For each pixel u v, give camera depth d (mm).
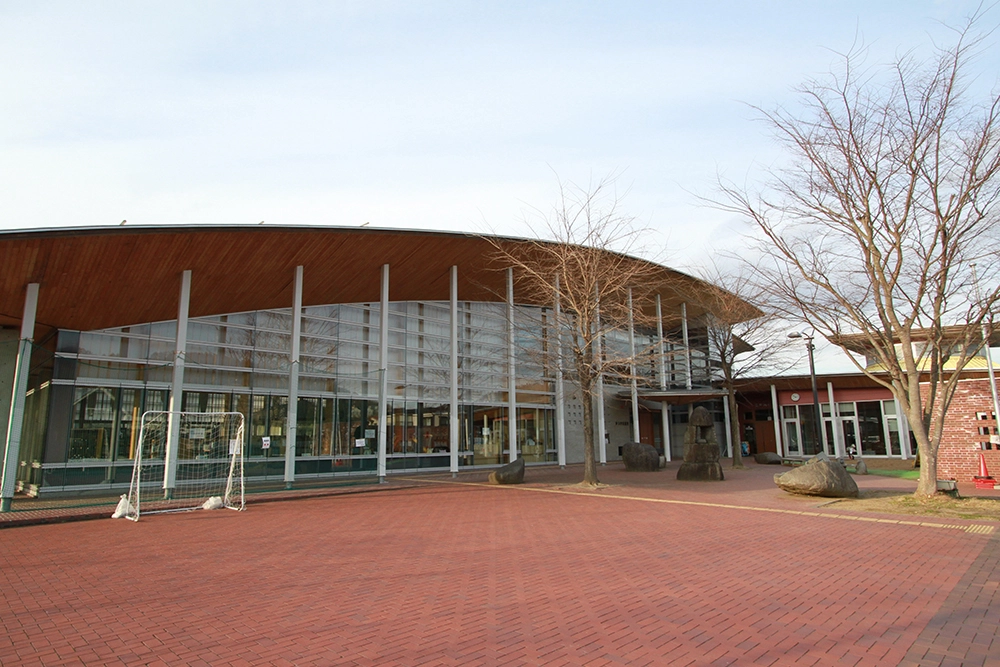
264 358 22156
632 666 4723
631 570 7883
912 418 14500
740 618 5887
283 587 7168
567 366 26453
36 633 5574
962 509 12945
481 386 28891
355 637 5422
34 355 18688
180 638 5426
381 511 13867
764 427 39125
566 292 23125
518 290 28047
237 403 21125
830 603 6379
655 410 38125
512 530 11109
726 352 27906
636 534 10547
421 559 8672
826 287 15109
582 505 14602
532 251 22828
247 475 20109
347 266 20859
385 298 21750
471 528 11375
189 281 17203
